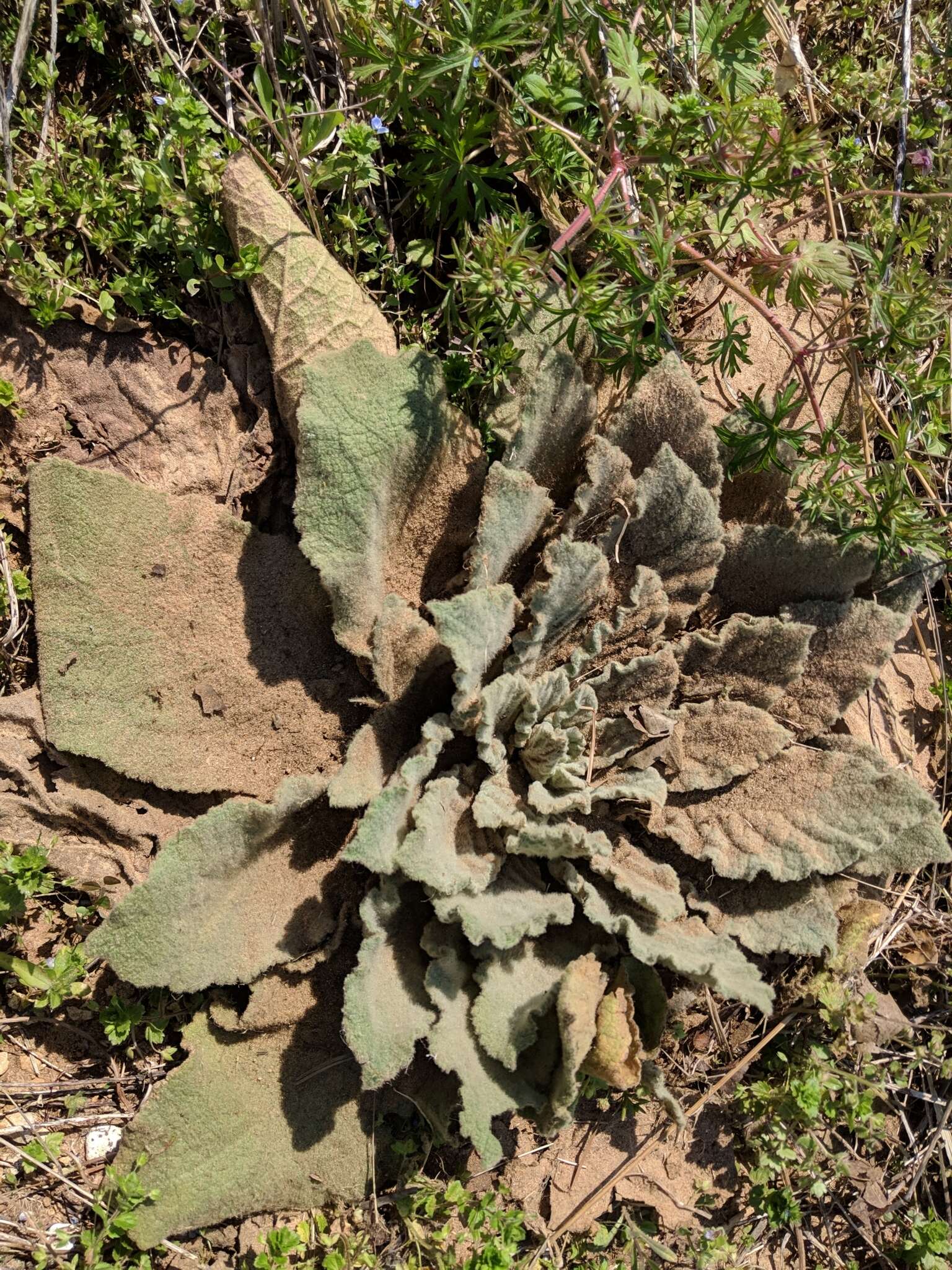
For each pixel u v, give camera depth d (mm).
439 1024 460
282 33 533
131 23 510
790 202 484
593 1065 458
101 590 471
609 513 506
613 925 480
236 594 498
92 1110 492
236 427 513
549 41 486
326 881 497
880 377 597
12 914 470
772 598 537
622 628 516
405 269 552
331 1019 499
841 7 641
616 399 534
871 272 523
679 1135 557
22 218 486
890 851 517
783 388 573
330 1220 500
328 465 461
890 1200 579
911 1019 598
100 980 493
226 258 500
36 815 474
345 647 481
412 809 467
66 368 491
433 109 517
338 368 466
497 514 474
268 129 532
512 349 500
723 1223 560
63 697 465
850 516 522
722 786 533
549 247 519
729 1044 560
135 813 488
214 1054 484
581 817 536
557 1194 533
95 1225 475
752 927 518
